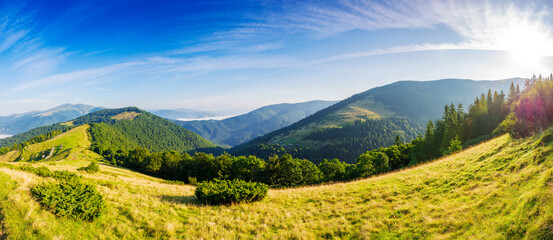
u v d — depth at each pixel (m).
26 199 9.24
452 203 10.24
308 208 14.45
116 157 134.50
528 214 6.60
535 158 10.30
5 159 144.38
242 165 60.78
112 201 13.29
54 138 186.50
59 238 7.87
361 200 14.38
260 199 17.33
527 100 20.59
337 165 69.19
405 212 10.95
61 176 16.34
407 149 74.25
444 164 19.22
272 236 10.30
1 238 7.03
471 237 7.21
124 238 9.27
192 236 10.20
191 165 66.44
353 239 9.46
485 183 11.04
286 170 56.31
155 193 18.80
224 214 13.58
